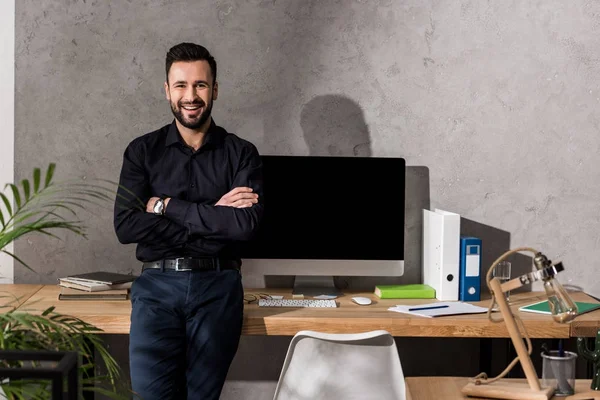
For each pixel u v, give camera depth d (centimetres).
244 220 300
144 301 295
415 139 368
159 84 363
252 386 380
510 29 365
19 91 362
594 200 372
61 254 367
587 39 366
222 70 364
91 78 362
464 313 316
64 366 142
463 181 370
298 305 324
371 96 366
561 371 211
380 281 373
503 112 368
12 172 363
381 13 364
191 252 304
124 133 364
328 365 251
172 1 361
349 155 368
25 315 190
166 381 293
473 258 340
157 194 314
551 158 370
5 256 366
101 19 360
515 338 215
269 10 362
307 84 365
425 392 216
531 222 372
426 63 365
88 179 365
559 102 368
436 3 364
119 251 368
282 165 351
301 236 351
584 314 318
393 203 353
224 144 317
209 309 298
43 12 359
